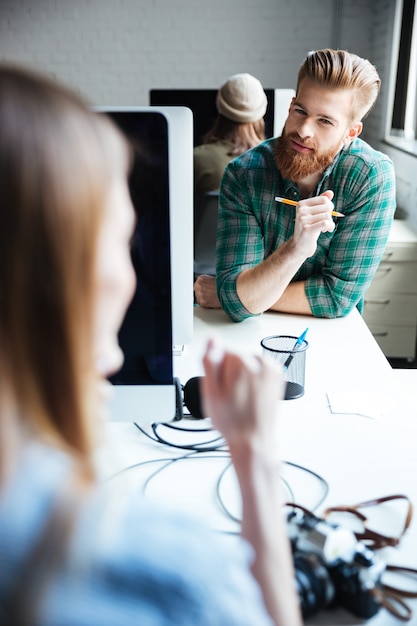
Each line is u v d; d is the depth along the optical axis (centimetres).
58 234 35
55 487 37
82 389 37
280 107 306
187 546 37
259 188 179
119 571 35
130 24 485
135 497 40
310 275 184
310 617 74
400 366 325
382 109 451
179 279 136
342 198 175
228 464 106
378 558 81
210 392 61
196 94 342
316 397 129
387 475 103
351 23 481
